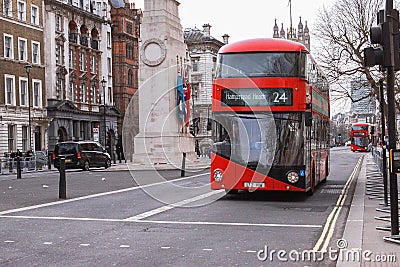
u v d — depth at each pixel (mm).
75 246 9242
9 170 42406
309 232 10828
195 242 9656
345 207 15180
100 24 71438
